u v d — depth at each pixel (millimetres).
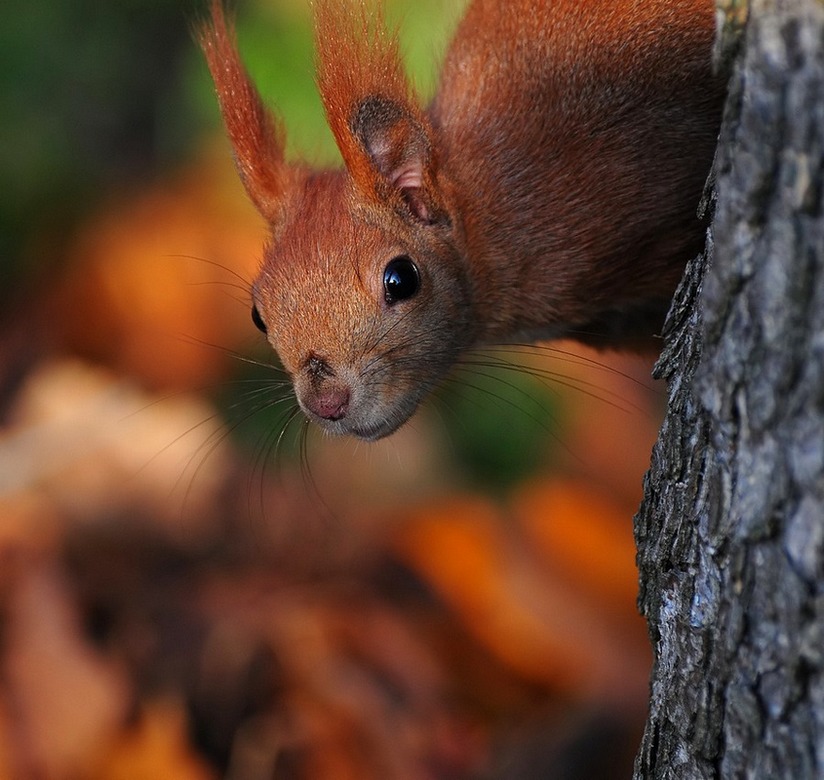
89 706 3148
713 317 2971
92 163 3396
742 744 2975
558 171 3082
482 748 3156
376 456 3271
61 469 3232
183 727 3150
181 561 3225
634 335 3105
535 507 3219
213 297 3301
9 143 3332
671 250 3080
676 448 2994
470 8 3102
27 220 3336
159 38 3484
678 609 2992
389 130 3080
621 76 3074
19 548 3188
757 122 2959
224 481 3248
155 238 3318
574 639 3180
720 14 2996
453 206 3084
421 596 3205
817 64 2953
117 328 3301
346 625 3184
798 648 2961
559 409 3275
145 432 3250
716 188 2984
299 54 3262
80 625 3164
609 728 3148
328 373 3070
